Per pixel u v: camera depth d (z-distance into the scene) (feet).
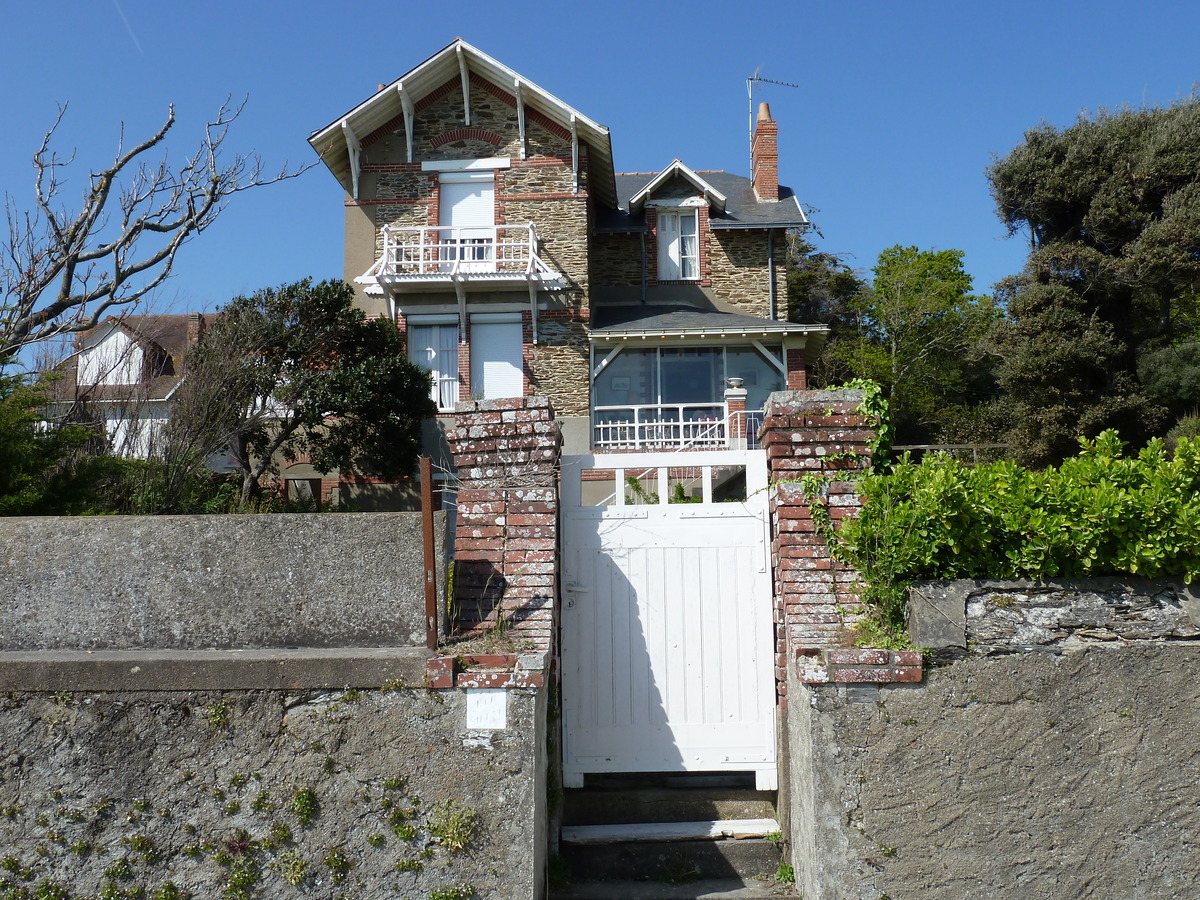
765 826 19.57
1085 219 70.23
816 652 17.08
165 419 42.52
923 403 103.86
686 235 67.41
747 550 20.67
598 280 67.31
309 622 16.20
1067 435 67.36
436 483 57.36
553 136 61.11
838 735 15.98
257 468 51.19
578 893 17.90
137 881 15.10
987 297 108.99
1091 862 15.67
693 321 61.21
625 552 20.80
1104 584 16.39
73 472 27.81
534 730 15.40
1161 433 68.28
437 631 15.98
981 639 16.20
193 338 50.75
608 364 61.11
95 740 15.33
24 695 15.39
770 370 61.05
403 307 60.29
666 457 21.27
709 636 20.51
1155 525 16.06
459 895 15.07
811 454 19.11
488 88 61.26
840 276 114.11
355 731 15.39
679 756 20.18
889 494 17.47
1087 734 15.92
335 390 50.88
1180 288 68.90
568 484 21.13
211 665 15.33
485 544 18.93
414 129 61.41
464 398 59.36
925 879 15.65
